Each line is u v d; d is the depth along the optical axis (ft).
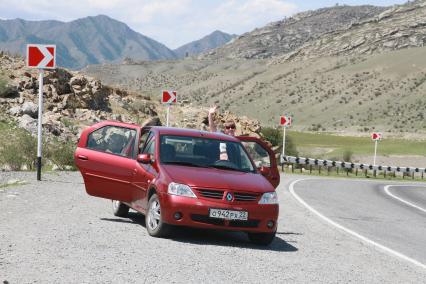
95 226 30.32
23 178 52.75
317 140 439.63
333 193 72.18
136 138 32.78
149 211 29.40
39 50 53.88
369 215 50.49
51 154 68.95
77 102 106.83
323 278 22.41
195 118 128.06
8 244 23.79
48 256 22.09
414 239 37.45
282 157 127.03
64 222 30.73
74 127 90.89
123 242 26.35
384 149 359.05
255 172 31.55
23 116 86.69
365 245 32.58
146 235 29.01
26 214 32.42
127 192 32.45
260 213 28.17
